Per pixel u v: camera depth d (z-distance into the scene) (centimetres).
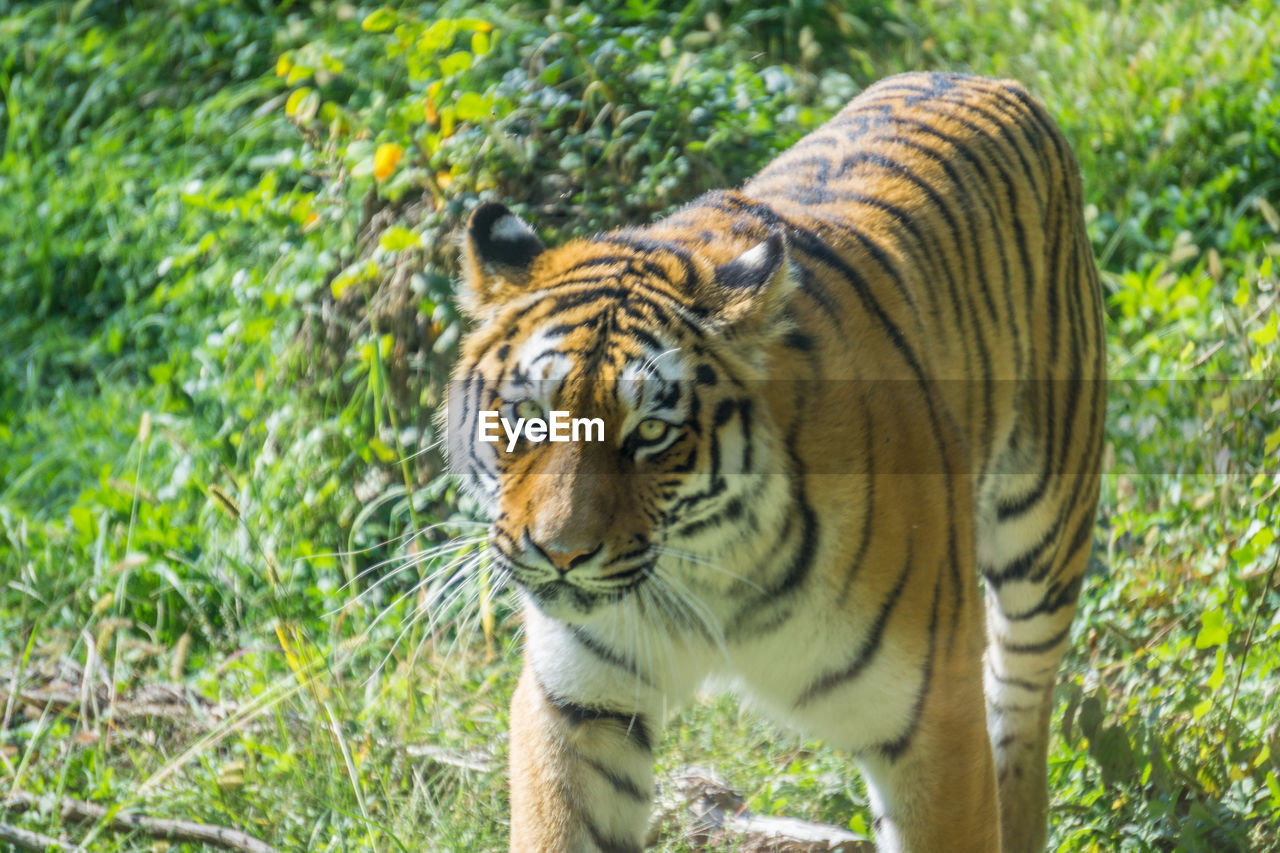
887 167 582
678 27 1136
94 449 895
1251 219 1079
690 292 460
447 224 822
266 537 771
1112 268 1082
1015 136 637
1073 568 636
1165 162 1121
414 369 814
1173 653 660
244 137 1092
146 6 1291
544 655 482
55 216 1082
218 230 977
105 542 769
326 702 633
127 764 650
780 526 462
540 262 482
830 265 507
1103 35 1263
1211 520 766
